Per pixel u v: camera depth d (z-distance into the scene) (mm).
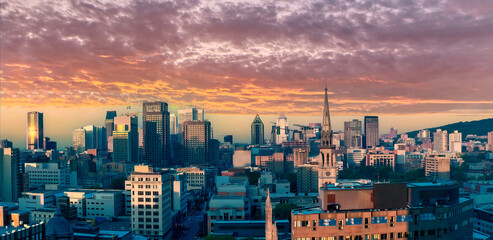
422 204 165125
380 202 160625
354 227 156625
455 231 167375
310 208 166375
